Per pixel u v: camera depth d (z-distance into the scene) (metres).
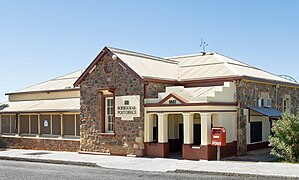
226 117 20.80
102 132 23.30
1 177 16.25
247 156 20.94
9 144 29.31
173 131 23.62
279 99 26.09
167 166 18.11
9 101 33.12
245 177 14.90
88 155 23.31
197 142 22.16
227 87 21.02
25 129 28.53
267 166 16.95
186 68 25.53
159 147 21.16
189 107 19.92
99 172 17.19
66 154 24.11
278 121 18.84
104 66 23.30
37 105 28.91
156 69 23.81
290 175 14.42
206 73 23.56
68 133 25.95
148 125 21.55
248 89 22.48
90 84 24.00
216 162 18.62
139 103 21.62
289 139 18.28
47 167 19.48
